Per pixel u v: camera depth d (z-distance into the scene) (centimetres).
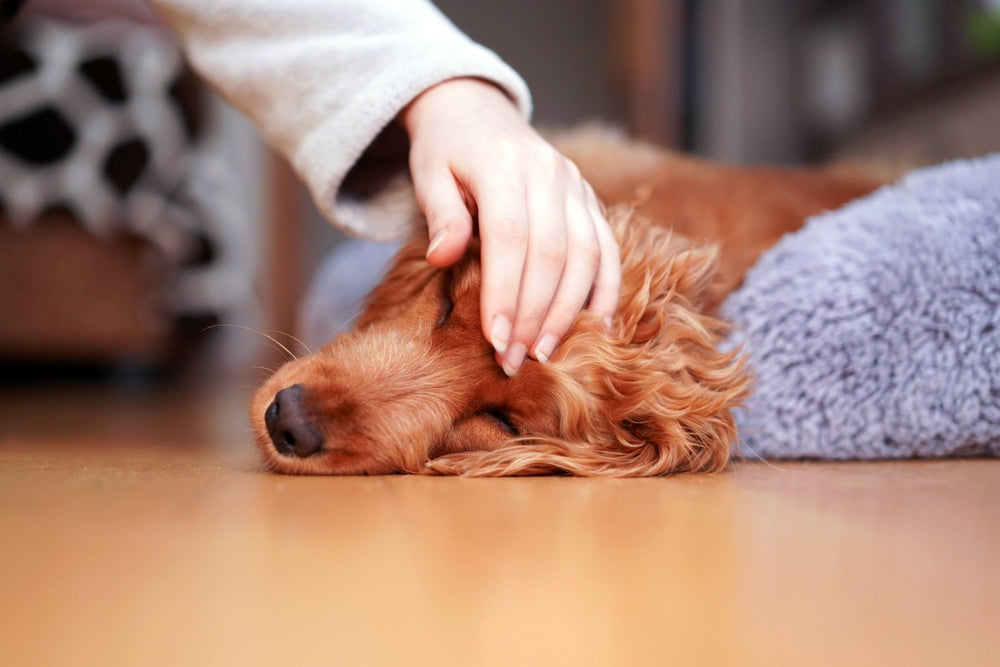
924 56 414
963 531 74
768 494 97
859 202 165
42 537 67
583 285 109
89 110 349
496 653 44
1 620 48
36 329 347
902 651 46
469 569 60
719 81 562
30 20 348
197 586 55
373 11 133
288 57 135
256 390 122
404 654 44
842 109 493
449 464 115
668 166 193
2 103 336
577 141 197
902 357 137
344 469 112
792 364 140
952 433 136
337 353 121
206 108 390
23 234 341
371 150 142
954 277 138
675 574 59
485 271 103
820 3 509
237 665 42
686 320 128
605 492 98
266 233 493
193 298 400
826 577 59
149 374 391
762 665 44
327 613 50
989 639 48
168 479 102
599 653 44
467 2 630
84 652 43
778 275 147
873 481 110
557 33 639
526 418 119
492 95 124
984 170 155
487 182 106
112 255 355
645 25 570
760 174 203
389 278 146
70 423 217
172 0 141
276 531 71
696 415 122
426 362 118
